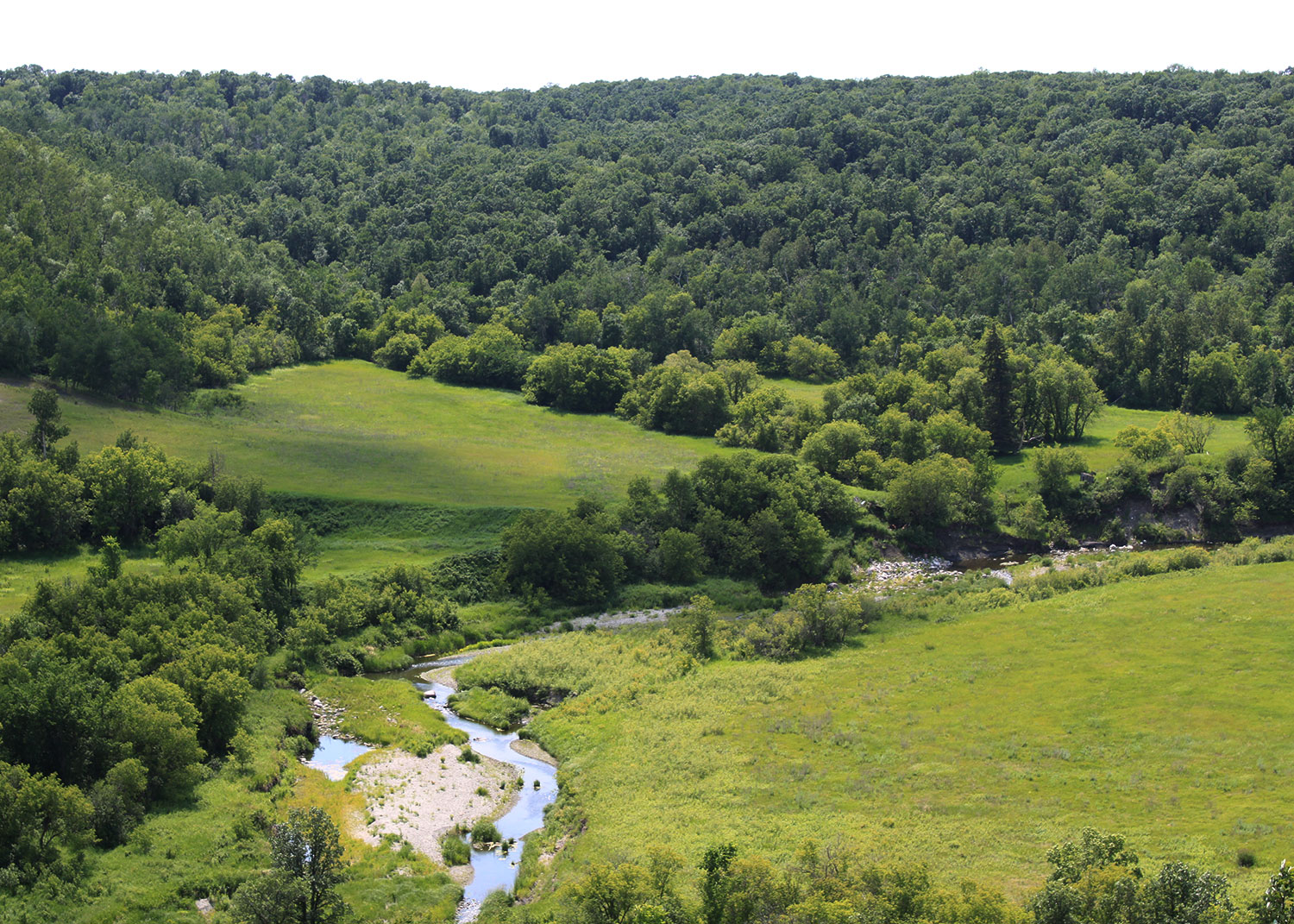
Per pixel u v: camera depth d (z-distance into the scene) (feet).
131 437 400.06
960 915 150.82
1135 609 316.40
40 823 185.16
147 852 192.34
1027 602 340.59
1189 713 240.53
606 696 276.82
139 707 214.90
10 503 344.28
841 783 219.00
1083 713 246.47
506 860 203.31
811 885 163.73
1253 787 204.54
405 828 214.69
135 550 357.82
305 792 227.61
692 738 247.29
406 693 288.92
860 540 420.36
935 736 240.12
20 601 302.66
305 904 169.27
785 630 311.27
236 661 252.21
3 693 204.33
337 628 320.09
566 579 368.07
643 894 161.99
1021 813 201.67
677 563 385.29
